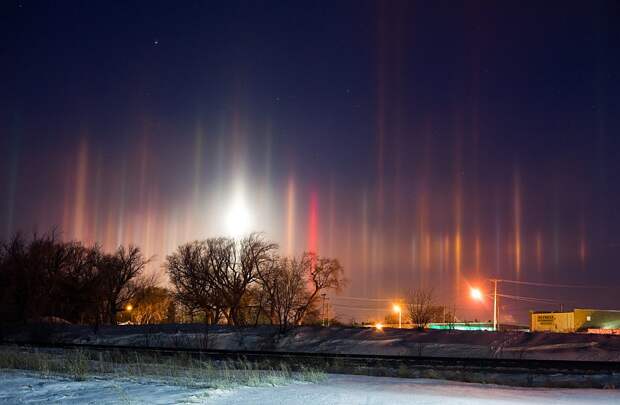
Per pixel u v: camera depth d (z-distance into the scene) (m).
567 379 19.92
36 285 63.38
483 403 13.01
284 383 16.28
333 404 12.50
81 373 18.23
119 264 67.44
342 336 45.06
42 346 36.50
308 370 21.78
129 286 68.75
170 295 63.53
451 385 16.97
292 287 56.47
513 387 17.30
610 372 22.19
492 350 37.38
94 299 65.62
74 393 13.91
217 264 60.84
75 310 67.50
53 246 66.19
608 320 75.06
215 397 13.32
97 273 66.69
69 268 66.75
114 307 67.19
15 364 21.31
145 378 16.97
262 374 18.81
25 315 62.34
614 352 34.91
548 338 39.62
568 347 36.66
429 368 23.64
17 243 64.62
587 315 75.00
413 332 44.81
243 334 47.59
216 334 47.91
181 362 23.69
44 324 56.34
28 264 63.44
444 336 42.34
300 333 46.62
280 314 55.59
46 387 14.92
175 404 12.23
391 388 15.67
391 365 25.11
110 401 12.66
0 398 13.26
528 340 39.62
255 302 60.12
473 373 21.11
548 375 21.27
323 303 58.78
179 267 61.75
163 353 30.30
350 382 17.22
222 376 17.62
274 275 57.22
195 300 60.97
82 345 36.94
